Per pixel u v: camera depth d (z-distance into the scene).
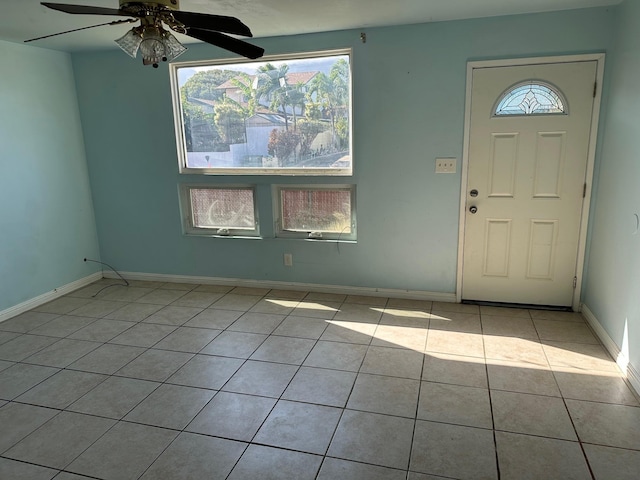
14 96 3.74
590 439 2.15
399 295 3.99
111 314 3.79
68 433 2.29
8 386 2.72
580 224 3.47
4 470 2.04
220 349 3.13
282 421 2.34
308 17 3.20
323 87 3.83
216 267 4.43
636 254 2.57
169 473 2.00
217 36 2.24
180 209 4.39
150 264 4.62
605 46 3.17
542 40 3.27
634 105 2.70
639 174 2.58
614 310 2.90
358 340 3.22
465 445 2.13
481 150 3.55
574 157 3.39
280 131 4.02
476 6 3.04
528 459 2.04
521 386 2.60
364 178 3.84
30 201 3.92
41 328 3.53
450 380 2.68
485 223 3.67
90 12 1.98
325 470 2.00
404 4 2.96
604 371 2.74
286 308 3.83
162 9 1.99
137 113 4.25
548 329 3.32
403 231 3.86
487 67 3.41
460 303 3.85
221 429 2.29
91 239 4.61
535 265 3.64
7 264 3.74
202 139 4.23
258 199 4.16
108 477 1.99
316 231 4.13
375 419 2.34
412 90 3.58
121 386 2.70
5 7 2.77
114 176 4.47
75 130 4.36
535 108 3.40
